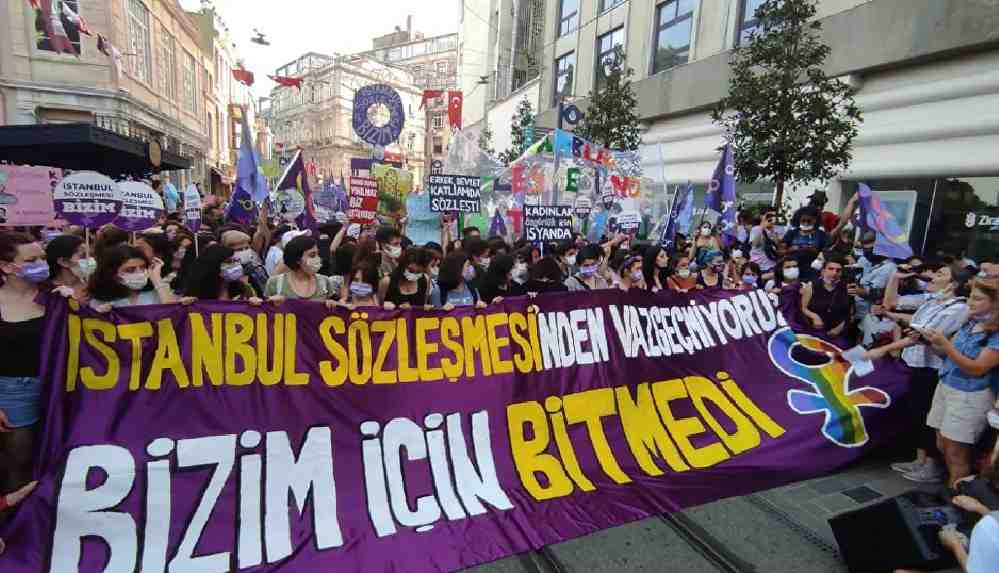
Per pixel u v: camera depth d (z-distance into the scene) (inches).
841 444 168.4
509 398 152.0
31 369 112.7
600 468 149.0
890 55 390.9
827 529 134.5
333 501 122.7
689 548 124.0
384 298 184.1
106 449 112.3
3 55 660.7
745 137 366.6
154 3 881.5
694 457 158.2
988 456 148.6
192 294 149.0
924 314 178.4
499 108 1184.2
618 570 115.3
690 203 362.6
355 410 135.1
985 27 332.2
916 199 387.5
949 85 363.6
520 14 1193.4
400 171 396.2
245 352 129.5
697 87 582.2
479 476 138.3
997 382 143.6
